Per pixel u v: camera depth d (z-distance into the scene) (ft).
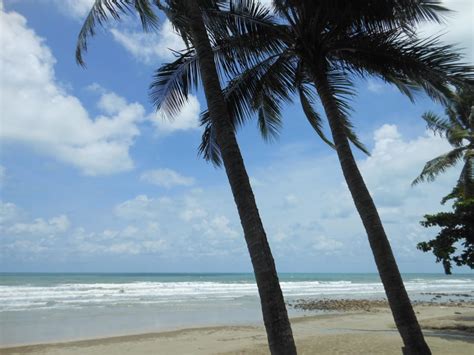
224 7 20.45
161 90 22.45
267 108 27.78
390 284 18.49
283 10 20.94
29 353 40.32
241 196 13.48
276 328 12.27
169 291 131.64
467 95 21.79
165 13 19.29
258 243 12.94
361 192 19.85
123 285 156.46
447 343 34.68
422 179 66.08
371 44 21.68
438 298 114.93
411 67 21.94
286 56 23.57
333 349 35.83
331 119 21.18
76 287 138.62
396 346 36.40
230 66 22.20
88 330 55.57
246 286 160.56
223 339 46.78
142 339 47.44
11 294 110.01
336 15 20.25
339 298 115.96
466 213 38.88
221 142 14.23
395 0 19.58
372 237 19.21
